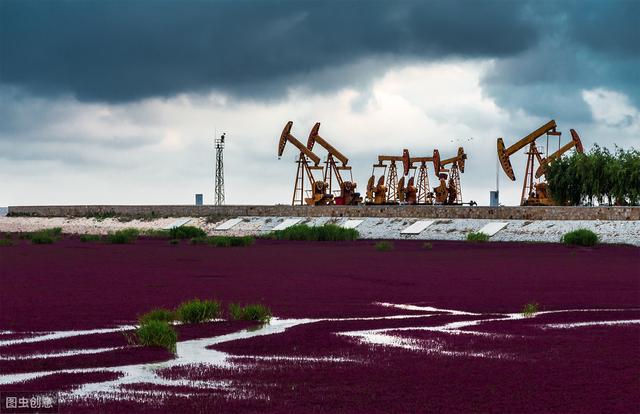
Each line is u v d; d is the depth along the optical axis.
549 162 150.50
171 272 66.38
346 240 125.25
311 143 179.88
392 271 67.69
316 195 171.62
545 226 119.56
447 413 22.61
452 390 25.17
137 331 34.28
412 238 129.38
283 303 46.38
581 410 22.89
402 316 41.38
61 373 27.31
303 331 36.06
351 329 36.75
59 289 53.12
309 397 24.31
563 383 26.08
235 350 31.52
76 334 35.22
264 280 59.66
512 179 166.38
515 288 54.62
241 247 105.31
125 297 48.81
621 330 36.62
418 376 27.09
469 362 29.36
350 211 148.62
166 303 45.94
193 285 55.94
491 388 25.42
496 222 126.50
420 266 73.06
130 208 178.12
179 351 31.42
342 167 179.62
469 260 80.75
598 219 117.81
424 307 44.84
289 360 29.70
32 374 27.19
